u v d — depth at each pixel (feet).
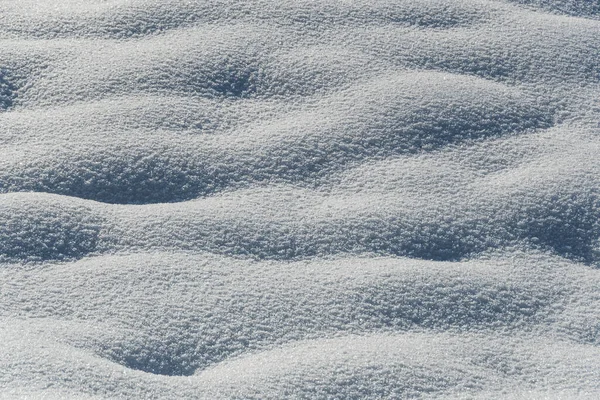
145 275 36.32
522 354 35.73
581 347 35.91
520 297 36.55
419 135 38.91
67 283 36.17
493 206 37.81
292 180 38.11
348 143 38.68
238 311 35.96
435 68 40.32
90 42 40.45
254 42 40.42
